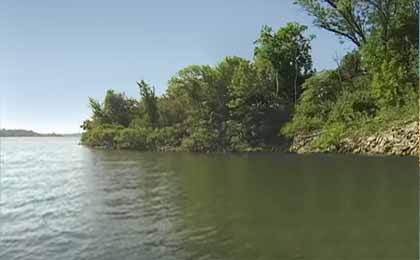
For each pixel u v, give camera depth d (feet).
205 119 255.91
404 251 46.37
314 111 210.59
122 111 388.57
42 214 73.36
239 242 52.26
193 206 75.72
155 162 178.09
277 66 248.73
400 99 170.71
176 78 268.41
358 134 171.53
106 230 60.39
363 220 59.67
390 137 155.84
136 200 84.58
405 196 74.38
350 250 47.55
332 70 225.35
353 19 217.56
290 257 46.24
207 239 54.03
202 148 245.65
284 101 239.50
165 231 58.75
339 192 81.61
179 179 115.44
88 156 247.50
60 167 173.06
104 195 92.43
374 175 101.81
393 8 198.08
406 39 195.93
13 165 192.65
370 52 193.88
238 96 241.55
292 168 128.16
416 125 148.66
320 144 187.83
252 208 71.51
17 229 62.34
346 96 199.31
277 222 61.16
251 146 225.76
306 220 61.46
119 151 289.74
